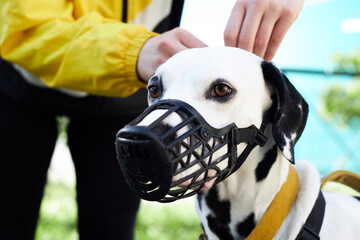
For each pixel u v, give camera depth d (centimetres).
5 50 143
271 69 116
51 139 168
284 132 113
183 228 322
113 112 166
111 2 156
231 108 109
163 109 103
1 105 155
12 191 158
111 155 171
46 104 158
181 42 128
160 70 115
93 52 132
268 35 129
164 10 169
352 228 120
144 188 99
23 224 163
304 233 116
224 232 125
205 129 101
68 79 138
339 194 134
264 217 119
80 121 171
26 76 152
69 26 139
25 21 137
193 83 110
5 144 155
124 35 132
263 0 126
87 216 175
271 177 120
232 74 110
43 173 168
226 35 130
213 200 123
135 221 183
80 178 175
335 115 527
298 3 133
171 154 97
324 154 578
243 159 114
